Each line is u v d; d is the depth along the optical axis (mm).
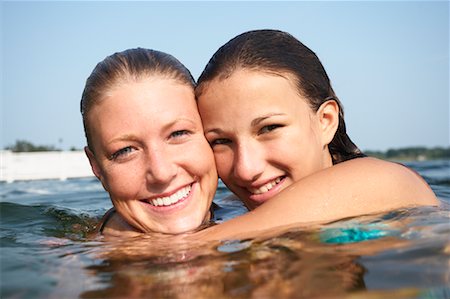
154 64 637
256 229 512
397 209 548
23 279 396
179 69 661
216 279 368
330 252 413
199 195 659
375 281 343
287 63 671
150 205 642
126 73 619
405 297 314
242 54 652
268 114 640
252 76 640
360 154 768
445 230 459
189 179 640
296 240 453
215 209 812
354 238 449
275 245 445
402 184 575
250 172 641
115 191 644
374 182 558
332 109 734
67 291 364
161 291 352
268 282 353
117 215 729
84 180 2482
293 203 535
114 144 616
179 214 641
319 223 506
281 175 669
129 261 446
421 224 487
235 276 372
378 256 394
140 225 654
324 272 366
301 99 678
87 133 662
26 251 525
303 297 322
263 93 640
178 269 403
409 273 354
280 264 391
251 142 649
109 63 637
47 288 372
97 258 469
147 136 607
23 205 995
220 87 646
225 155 665
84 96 652
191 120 639
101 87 620
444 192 1073
